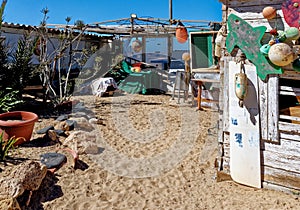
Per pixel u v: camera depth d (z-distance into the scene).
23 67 7.50
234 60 3.76
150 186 3.95
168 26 11.33
